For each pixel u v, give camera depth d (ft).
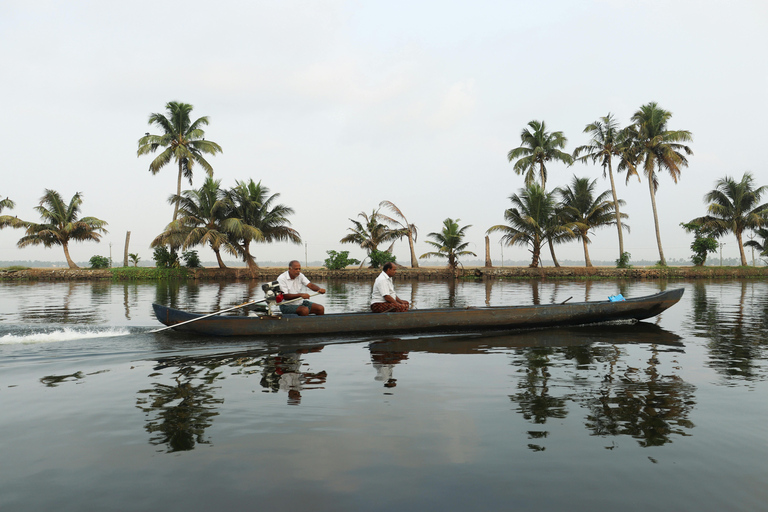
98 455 8.95
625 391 13.28
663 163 106.11
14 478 8.02
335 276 106.32
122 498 7.34
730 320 29.55
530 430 10.21
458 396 12.82
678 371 15.72
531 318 25.43
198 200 106.52
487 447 9.27
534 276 107.04
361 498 7.32
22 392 13.30
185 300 49.19
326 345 20.83
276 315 23.08
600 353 18.97
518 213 110.11
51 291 65.57
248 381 14.52
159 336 22.80
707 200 115.75
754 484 7.78
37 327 25.45
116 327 25.64
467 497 7.35
